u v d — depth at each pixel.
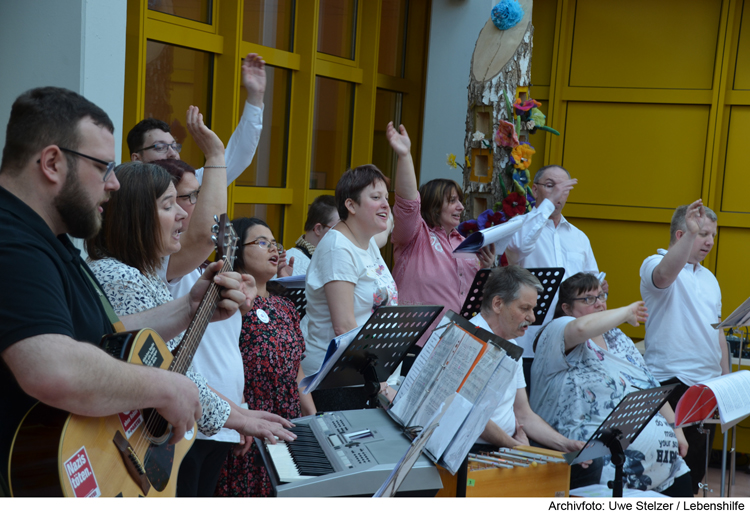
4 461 1.21
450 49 5.02
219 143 2.12
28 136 1.23
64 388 1.14
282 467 1.89
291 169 4.39
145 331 1.48
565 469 2.40
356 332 2.21
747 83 5.02
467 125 4.20
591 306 3.17
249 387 2.31
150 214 1.78
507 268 2.66
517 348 1.91
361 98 4.85
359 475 1.82
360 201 2.73
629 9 5.21
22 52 2.61
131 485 1.37
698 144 5.14
